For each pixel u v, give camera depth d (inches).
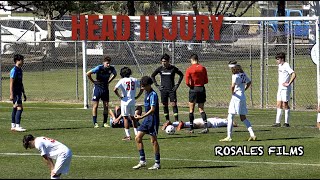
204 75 2335.1
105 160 1861.5
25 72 4552.2
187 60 4052.7
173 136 2268.7
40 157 1905.8
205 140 2181.3
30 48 4879.4
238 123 2600.9
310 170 1726.1
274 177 1637.6
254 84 3966.5
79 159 1873.8
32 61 4606.3
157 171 1711.4
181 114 2888.8
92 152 1987.0
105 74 2469.2
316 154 1945.1
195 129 2420.0
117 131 2381.9
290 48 3132.4
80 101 3353.8
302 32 4603.8
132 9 5551.2
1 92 3393.2
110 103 3250.5
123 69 2180.1
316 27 2842.0
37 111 2957.7
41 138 1519.4
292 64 3016.7
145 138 2220.7
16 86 2367.1
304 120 2696.9
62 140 2201.0
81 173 1680.6
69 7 4911.4
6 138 2242.9
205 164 1804.9
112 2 5644.7
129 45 3683.6
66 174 1658.5
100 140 2197.3
